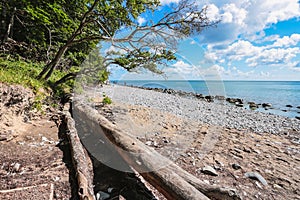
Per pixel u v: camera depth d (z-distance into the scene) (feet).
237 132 18.58
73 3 22.85
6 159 8.16
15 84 12.34
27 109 12.91
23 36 27.30
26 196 5.96
